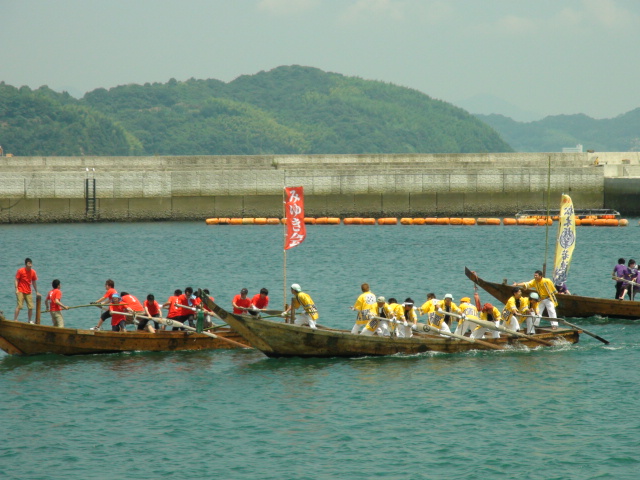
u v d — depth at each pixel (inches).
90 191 5551.2
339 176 5762.8
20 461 1158.3
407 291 2770.7
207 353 1758.1
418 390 1476.4
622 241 4399.6
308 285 2903.5
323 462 1157.1
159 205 5654.5
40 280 3061.0
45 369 1612.9
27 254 3909.9
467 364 1657.2
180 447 1211.2
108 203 5580.7
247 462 1158.3
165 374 1583.4
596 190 5900.6
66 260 3700.8
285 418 1331.2
